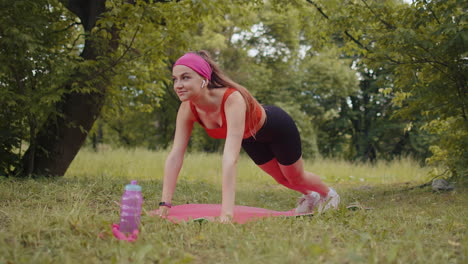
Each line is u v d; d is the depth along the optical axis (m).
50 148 8.12
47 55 7.52
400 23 7.33
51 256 2.37
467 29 6.23
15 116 7.76
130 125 30.83
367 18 7.93
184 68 3.62
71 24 8.97
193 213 4.11
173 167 3.97
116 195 5.32
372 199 7.08
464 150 7.48
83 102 8.18
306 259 2.33
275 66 25.12
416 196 6.89
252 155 4.66
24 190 5.27
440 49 6.51
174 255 2.46
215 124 3.98
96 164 11.85
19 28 6.97
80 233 2.77
